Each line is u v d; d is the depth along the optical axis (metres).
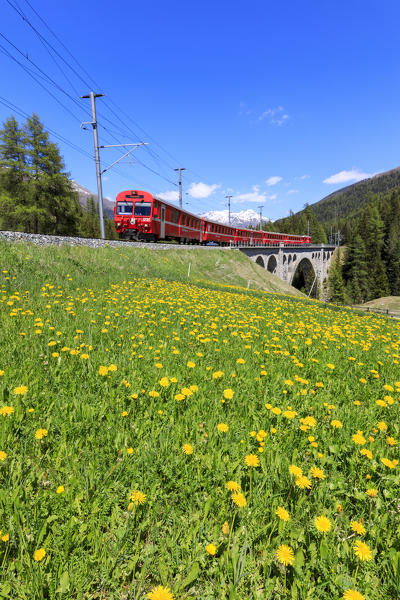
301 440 2.60
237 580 1.43
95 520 1.69
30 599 1.31
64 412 2.66
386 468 2.27
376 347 6.96
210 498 1.89
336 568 1.52
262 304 13.19
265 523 1.82
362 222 126.06
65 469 2.05
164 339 5.37
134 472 2.05
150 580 1.51
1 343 4.09
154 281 14.74
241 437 2.57
